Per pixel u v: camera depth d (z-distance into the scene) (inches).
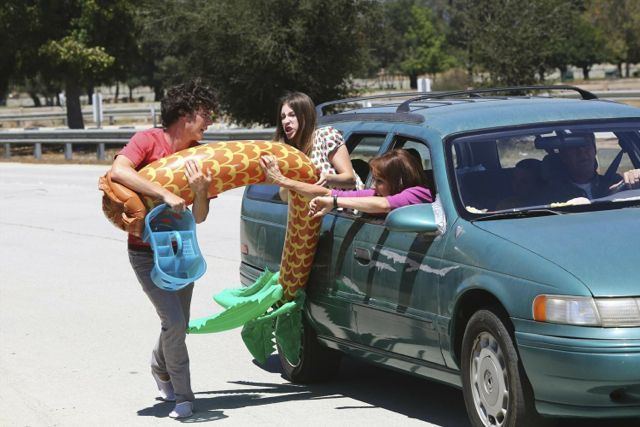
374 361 417.4
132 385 490.9
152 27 2153.1
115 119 3769.7
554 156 394.6
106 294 723.4
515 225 355.6
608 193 390.0
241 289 460.1
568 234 342.0
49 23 2428.6
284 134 456.8
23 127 3607.3
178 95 410.3
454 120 407.2
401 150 408.2
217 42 2084.2
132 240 413.1
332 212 434.3
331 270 428.1
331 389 463.5
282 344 462.9
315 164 442.0
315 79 2119.8
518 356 330.6
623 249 328.2
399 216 374.6
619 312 310.5
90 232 1033.5
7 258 896.3
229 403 449.4
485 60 1824.6
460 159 388.5
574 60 4566.9
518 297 328.2
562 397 317.4
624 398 313.9
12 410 454.3
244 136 1706.4
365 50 2154.3
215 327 432.5
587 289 314.0
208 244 906.7
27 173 1828.2
